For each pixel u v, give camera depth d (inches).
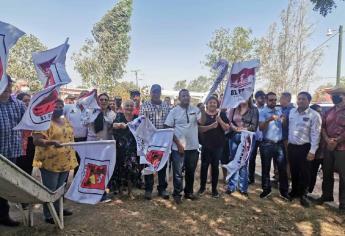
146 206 251.1
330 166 259.3
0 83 156.0
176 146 257.8
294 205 260.5
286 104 285.6
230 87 269.7
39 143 192.7
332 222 229.9
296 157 262.1
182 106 260.7
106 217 227.8
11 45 156.8
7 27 155.5
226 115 278.2
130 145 265.9
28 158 246.1
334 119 251.6
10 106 203.9
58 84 177.3
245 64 268.8
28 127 176.2
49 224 213.3
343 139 245.1
